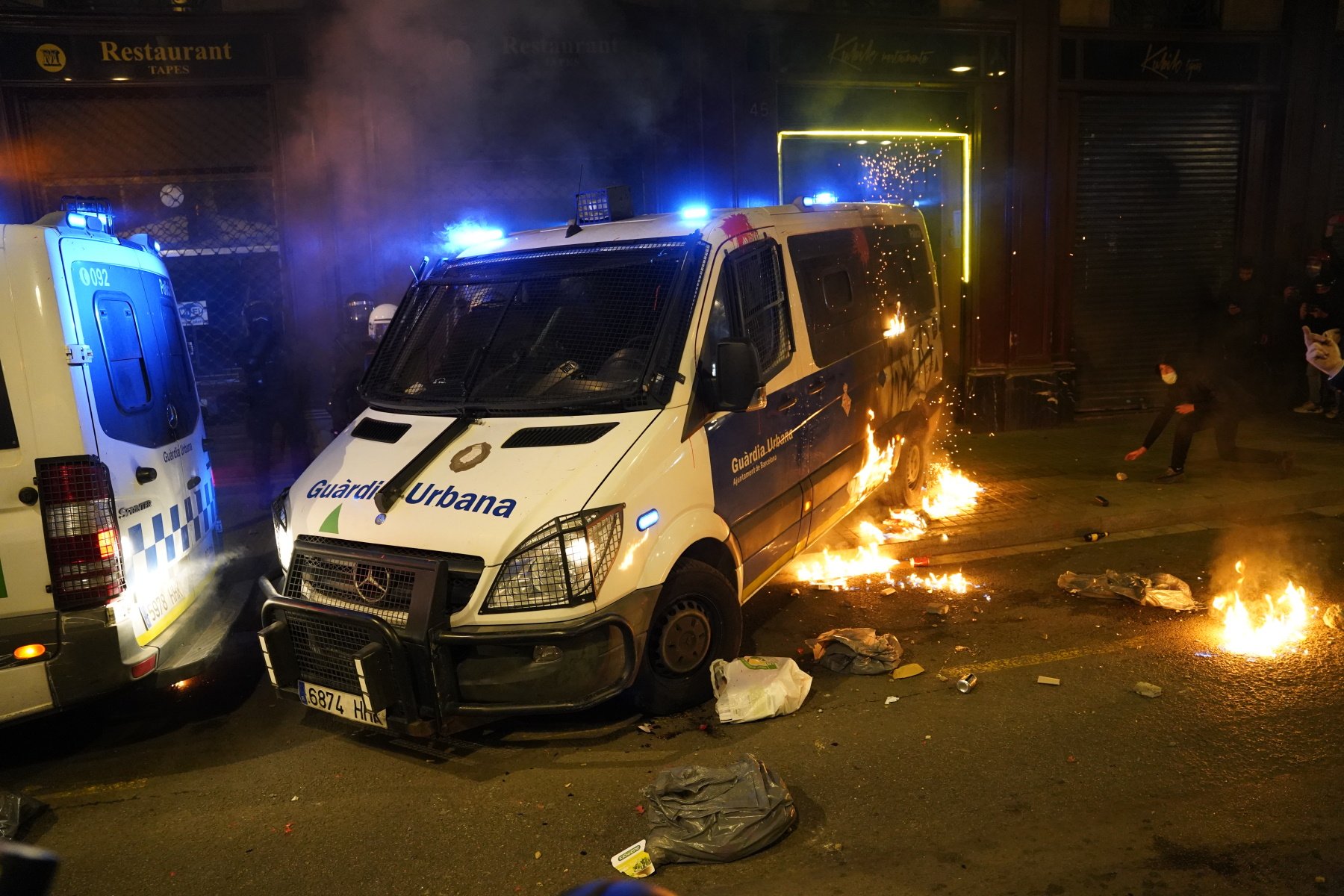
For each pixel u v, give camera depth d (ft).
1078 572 21.31
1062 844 11.28
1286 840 11.11
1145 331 38.04
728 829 11.39
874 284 21.97
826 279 19.66
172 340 17.88
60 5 27.25
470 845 11.91
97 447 13.53
